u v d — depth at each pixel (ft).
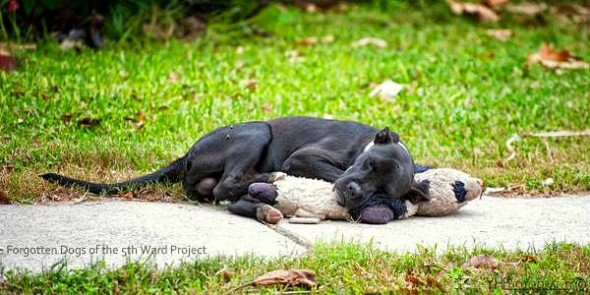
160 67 51.67
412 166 32.01
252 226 30.37
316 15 68.95
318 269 25.64
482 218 32.81
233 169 32.73
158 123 42.55
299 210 31.32
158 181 34.22
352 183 30.89
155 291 24.03
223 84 49.62
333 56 57.52
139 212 31.30
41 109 42.60
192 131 41.88
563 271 26.16
